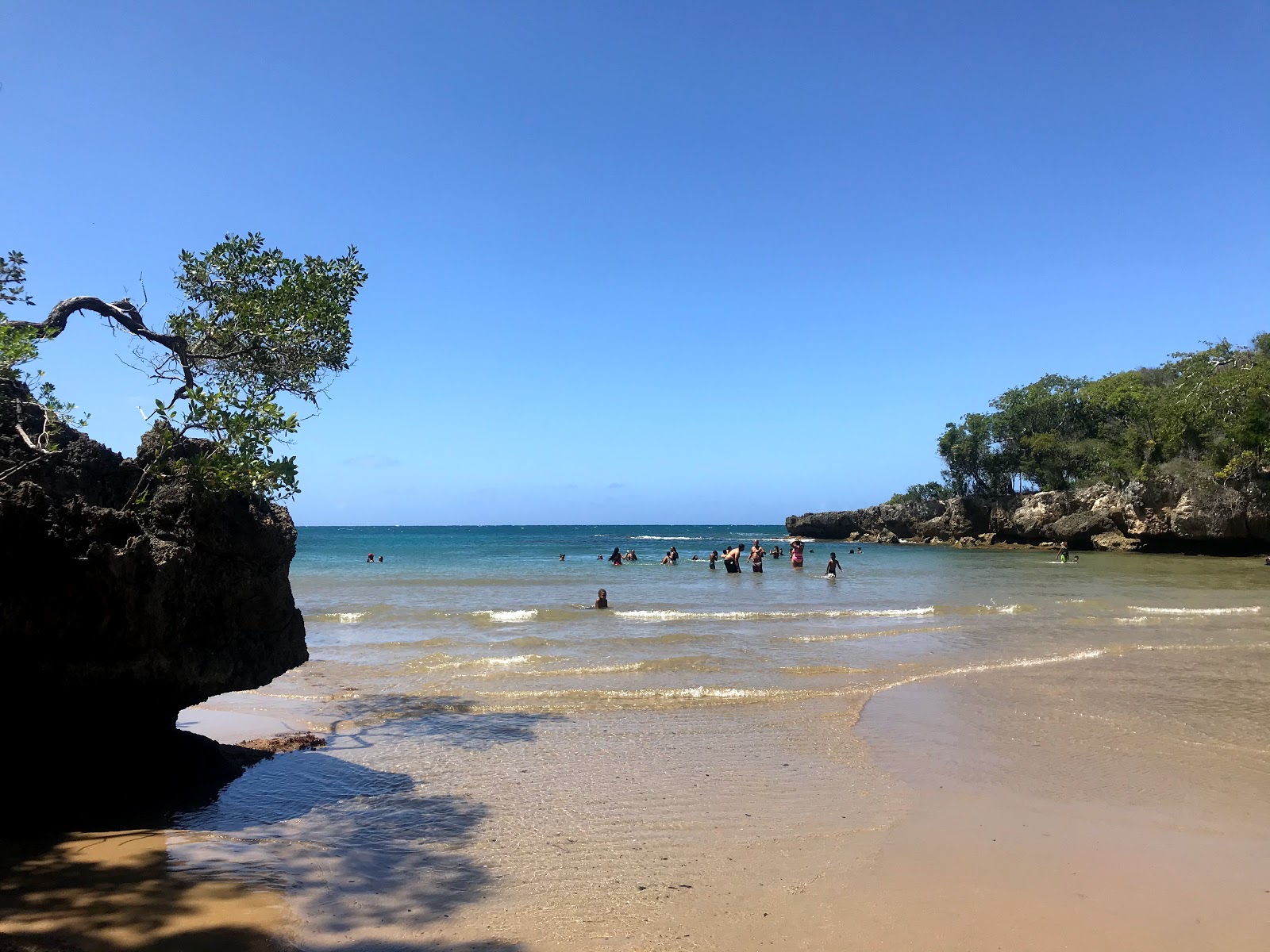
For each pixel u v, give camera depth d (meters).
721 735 9.50
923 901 5.21
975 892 5.35
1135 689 11.99
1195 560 52.97
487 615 21.08
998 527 78.19
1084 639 16.98
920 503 90.44
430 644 16.45
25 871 5.30
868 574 38.97
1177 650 15.51
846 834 6.44
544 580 34.72
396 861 5.83
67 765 6.41
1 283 7.25
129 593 5.84
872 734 9.55
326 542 94.56
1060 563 49.53
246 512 6.97
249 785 7.58
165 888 5.14
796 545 43.75
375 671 13.47
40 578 5.60
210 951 4.33
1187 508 57.44
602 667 13.66
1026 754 8.74
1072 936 4.73
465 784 7.69
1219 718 10.25
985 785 7.68
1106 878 5.59
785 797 7.33
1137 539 62.66
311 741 9.08
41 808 6.19
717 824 6.65
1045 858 5.96
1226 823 6.68
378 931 4.70
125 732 6.78
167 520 6.34
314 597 26.97
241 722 10.09
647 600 26.08
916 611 21.80
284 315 8.45
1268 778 7.89
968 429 84.38
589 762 8.40
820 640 16.80
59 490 5.93
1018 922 4.92
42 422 6.32
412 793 7.40
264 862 5.67
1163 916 5.01
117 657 6.02
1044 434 75.69
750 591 29.50
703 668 13.67
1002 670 13.49
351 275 9.48
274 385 8.91
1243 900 5.25
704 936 4.71
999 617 20.81
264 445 6.82
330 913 4.92
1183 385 64.56
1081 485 72.81
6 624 5.45
